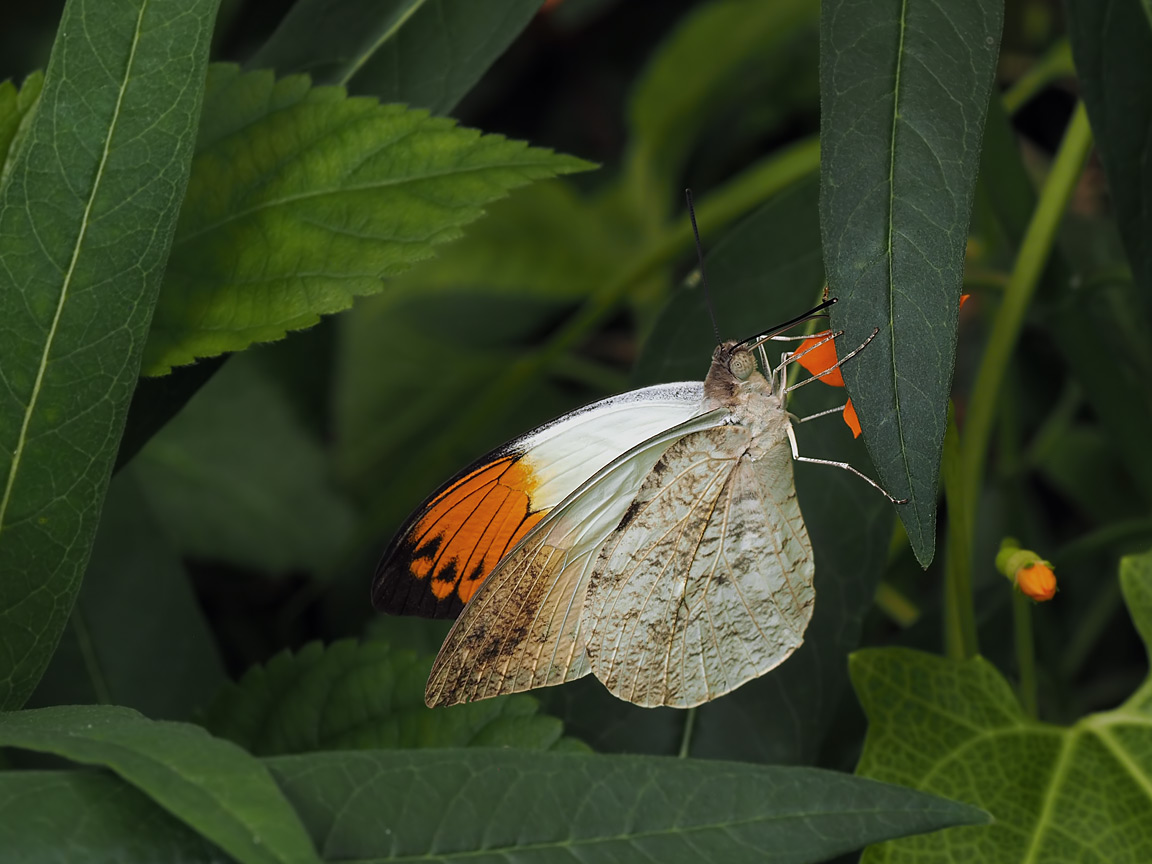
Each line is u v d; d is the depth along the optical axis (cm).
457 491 26
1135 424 31
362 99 27
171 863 21
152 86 24
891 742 27
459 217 26
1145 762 26
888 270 24
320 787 22
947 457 26
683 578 27
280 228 26
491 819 22
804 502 28
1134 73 27
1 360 24
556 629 26
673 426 26
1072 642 36
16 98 26
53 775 21
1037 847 26
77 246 24
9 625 24
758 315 29
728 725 28
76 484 24
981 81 24
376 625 32
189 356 26
